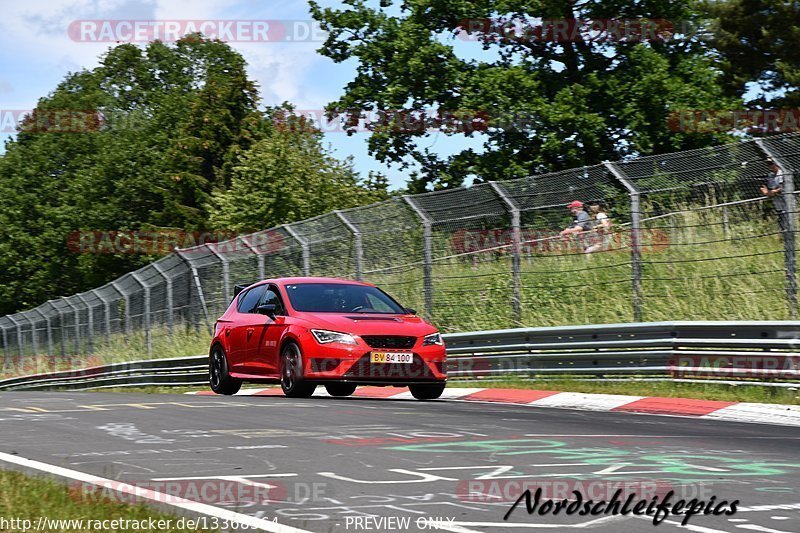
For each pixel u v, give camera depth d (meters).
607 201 29.14
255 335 26.55
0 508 10.36
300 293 26.42
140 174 116.88
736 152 26.69
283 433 16.98
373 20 64.56
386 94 62.09
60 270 121.56
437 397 25.56
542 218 30.45
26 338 75.88
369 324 24.42
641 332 25.88
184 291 46.00
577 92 55.75
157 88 138.12
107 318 54.91
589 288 30.95
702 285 28.72
